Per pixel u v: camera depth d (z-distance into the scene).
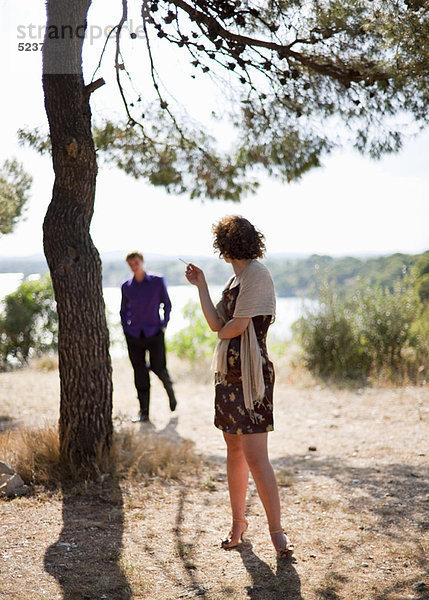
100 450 4.73
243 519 3.53
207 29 4.72
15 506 4.05
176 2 4.62
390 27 4.71
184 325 12.23
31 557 3.27
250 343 3.29
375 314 10.12
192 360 11.62
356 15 4.76
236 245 3.35
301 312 10.50
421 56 4.79
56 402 8.55
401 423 6.94
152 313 7.22
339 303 10.52
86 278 4.71
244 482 3.52
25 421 7.26
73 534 3.62
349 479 4.84
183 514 4.04
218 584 3.01
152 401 8.84
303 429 7.06
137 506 4.14
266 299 3.30
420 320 10.39
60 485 4.46
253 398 3.27
